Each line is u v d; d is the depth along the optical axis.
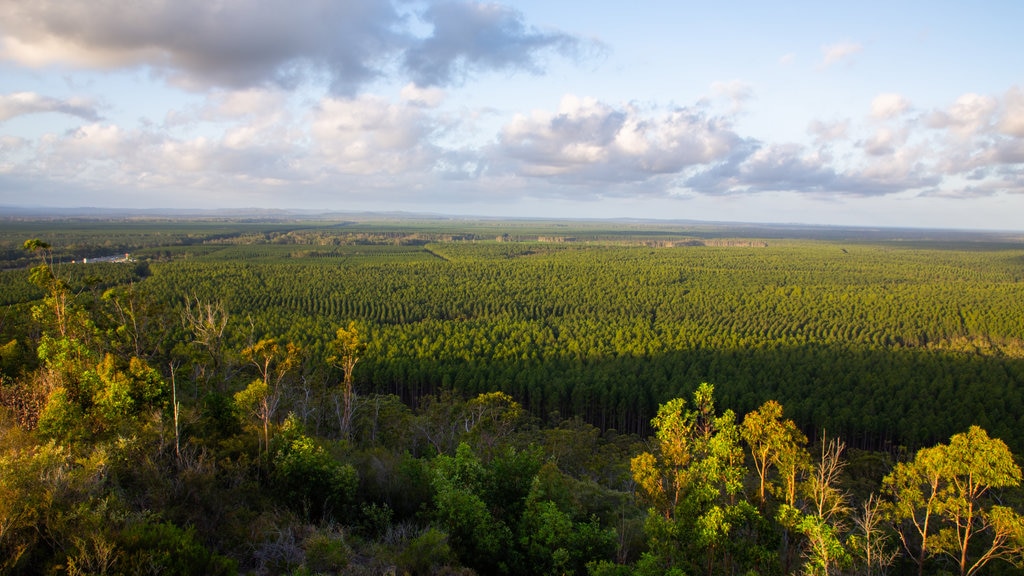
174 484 18.47
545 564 19.94
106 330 32.53
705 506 20.41
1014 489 27.98
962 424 54.16
